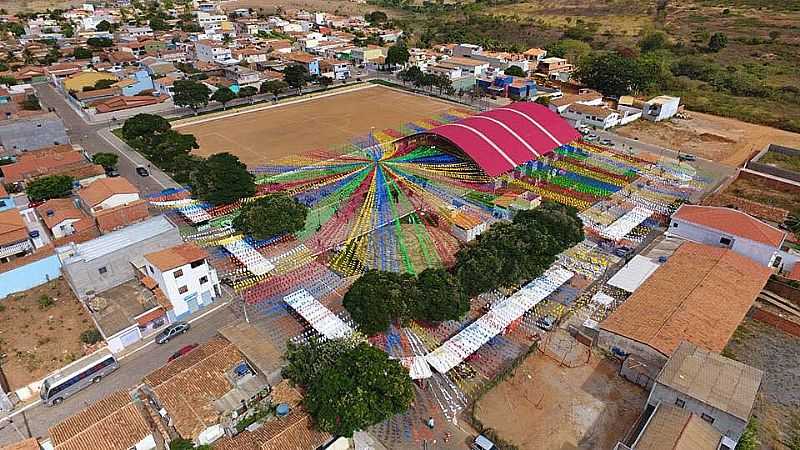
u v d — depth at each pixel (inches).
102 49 6663.4
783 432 1573.6
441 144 3225.9
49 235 2469.2
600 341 1833.2
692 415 1403.8
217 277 2139.5
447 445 1488.7
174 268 1924.2
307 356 1616.6
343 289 2105.1
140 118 3732.8
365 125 4266.7
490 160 2967.5
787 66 5561.0
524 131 3287.4
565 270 2182.6
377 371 1473.9
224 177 2672.2
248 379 1628.9
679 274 2076.8
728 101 4862.2
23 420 1590.8
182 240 2273.6
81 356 1804.9
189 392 1558.8
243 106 4751.5
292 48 6953.7
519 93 5034.5
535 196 2741.1
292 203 2471.7
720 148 3846.0
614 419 1587.1
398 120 4407.0
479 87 5251.0
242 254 2244.1
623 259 2351.1
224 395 1568.7
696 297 1932.8
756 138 4062.5
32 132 3422.7
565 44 6786.4
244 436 1422.2
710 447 1334.9
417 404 1612.9
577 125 4156.0
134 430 1443.2
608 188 2992.1
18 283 2132.1
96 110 4384.8
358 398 1402.6
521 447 1493.6
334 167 3112.7
